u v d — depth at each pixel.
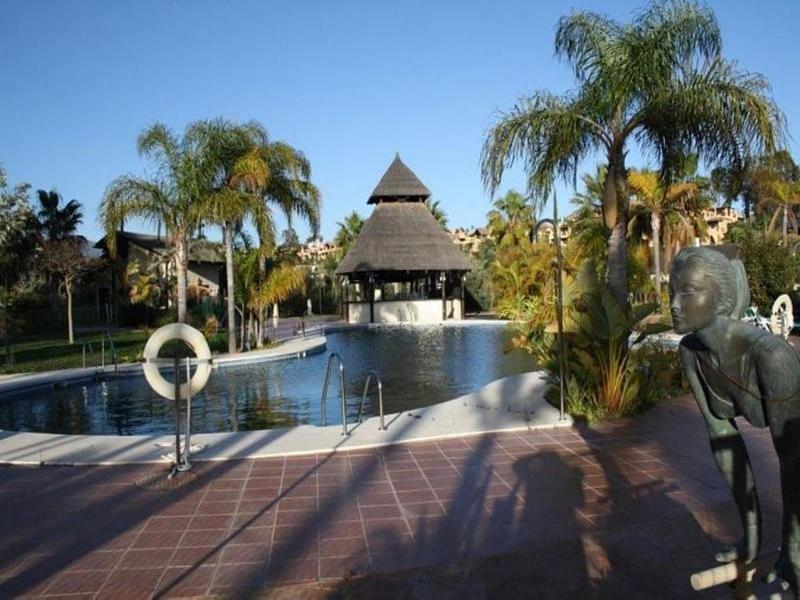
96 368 14.27
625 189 9.41
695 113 8.76
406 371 15.31
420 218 36.03
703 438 6.68
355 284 38.91
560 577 3.59
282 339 23.44
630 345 9.29
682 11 8.76
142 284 32.47
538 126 9.52
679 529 4.22
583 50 9.41
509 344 10.83
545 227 37.84
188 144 17.23
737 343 2.20
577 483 5.25
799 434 2.09
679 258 2.31
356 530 4.34
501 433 7.10
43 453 6.48
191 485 5.43
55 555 4.04
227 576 3.70
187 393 6.11
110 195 16.70
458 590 3.47
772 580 2.35
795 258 22.36
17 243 19.28
